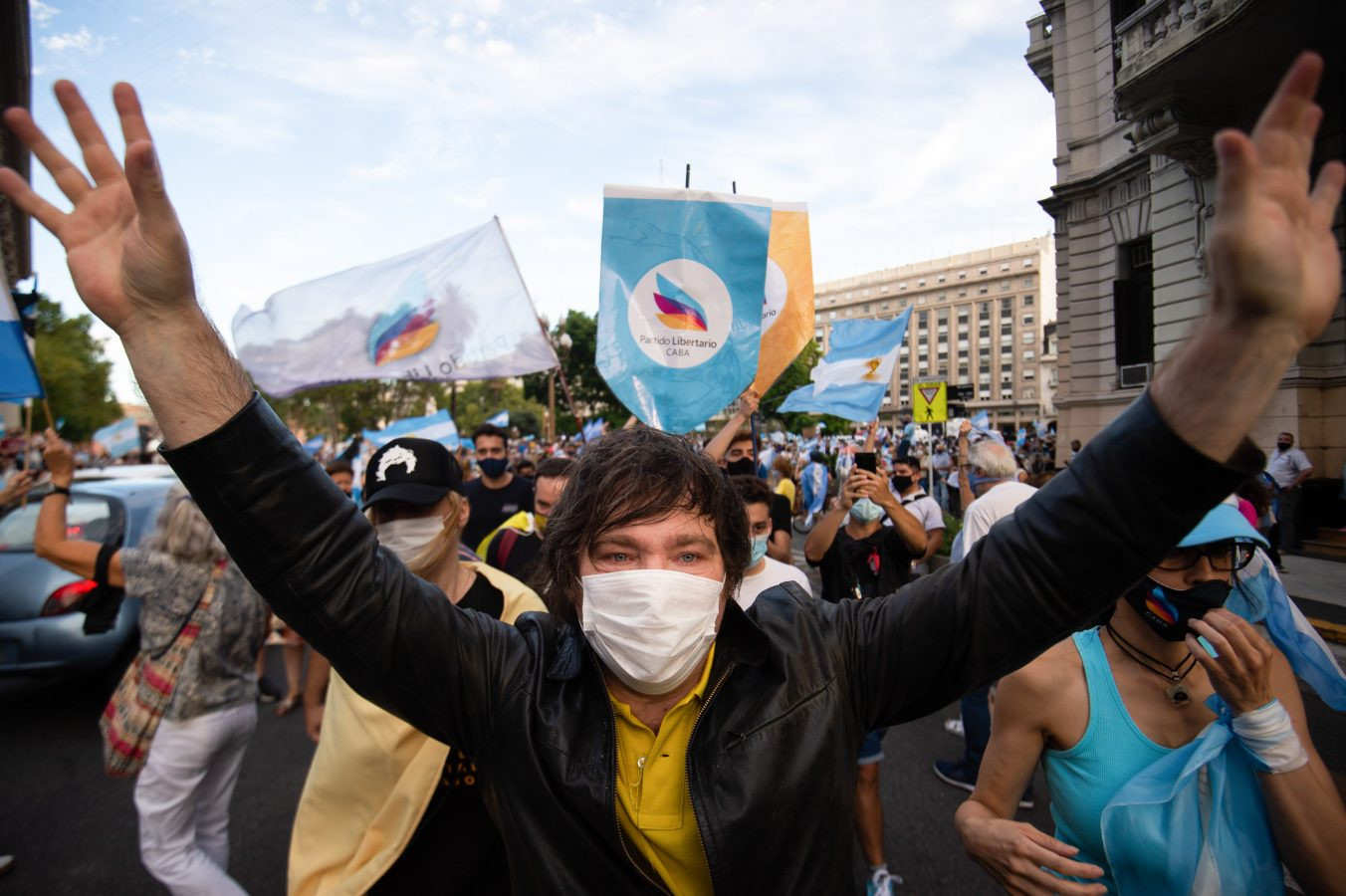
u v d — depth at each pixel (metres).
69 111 0.93
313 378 5.56
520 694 1.19
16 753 4.55
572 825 1.10
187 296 0.96
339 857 1.85
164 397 0.97
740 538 1.28
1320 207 0.78
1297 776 1.33
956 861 3.23
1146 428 0.91
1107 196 15.27
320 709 2.74
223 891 2.48
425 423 9.23
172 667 2.48
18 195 0.93
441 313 5.52
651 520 1.19
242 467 1.00
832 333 6.36
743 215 3.57
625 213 3.52
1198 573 1.49
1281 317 0.78
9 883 3.14
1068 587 1.01
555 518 1.29
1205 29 9.30
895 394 113.75
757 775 1.09
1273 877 1.38
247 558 1.05
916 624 1.17
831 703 1.15
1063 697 1.62
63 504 2.73
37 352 43.16
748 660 1.21
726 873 1.06
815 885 1.08
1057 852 1.41
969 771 3.89
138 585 2.54
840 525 3.82
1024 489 3.79
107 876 3.20
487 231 5.59
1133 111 11.08
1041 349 103.19
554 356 5.55
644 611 1.13
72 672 4.90
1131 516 0.94
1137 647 1.60
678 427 3.45
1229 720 1.45
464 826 1.78
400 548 2.05
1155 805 1.46
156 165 0.89
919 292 113.75
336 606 1.09
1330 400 10.30
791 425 41.97
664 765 1.18
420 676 1.16
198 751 2.47
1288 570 8.74
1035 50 17.11
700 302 3.52
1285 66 9.67
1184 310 12.12
